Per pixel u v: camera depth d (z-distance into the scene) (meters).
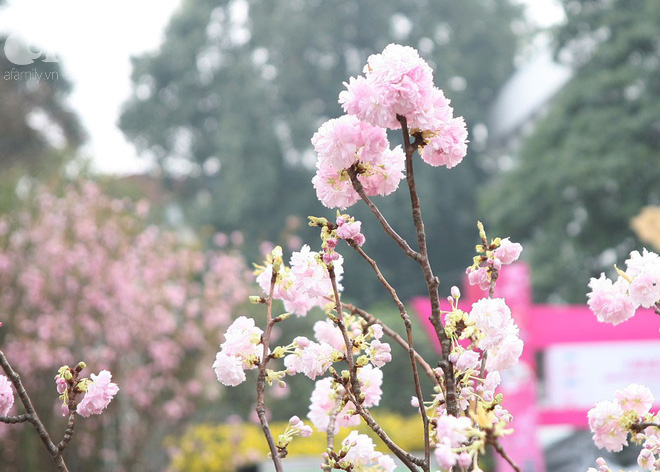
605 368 8.59
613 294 1.97
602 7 25.53
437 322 1.77
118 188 19.56
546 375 8.70
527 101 31.66
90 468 10.15
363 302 29.05
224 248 29.42
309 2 34.94
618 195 23.62
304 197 30.91
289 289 1.99
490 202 26.05
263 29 34.66
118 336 10.92
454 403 1.78
